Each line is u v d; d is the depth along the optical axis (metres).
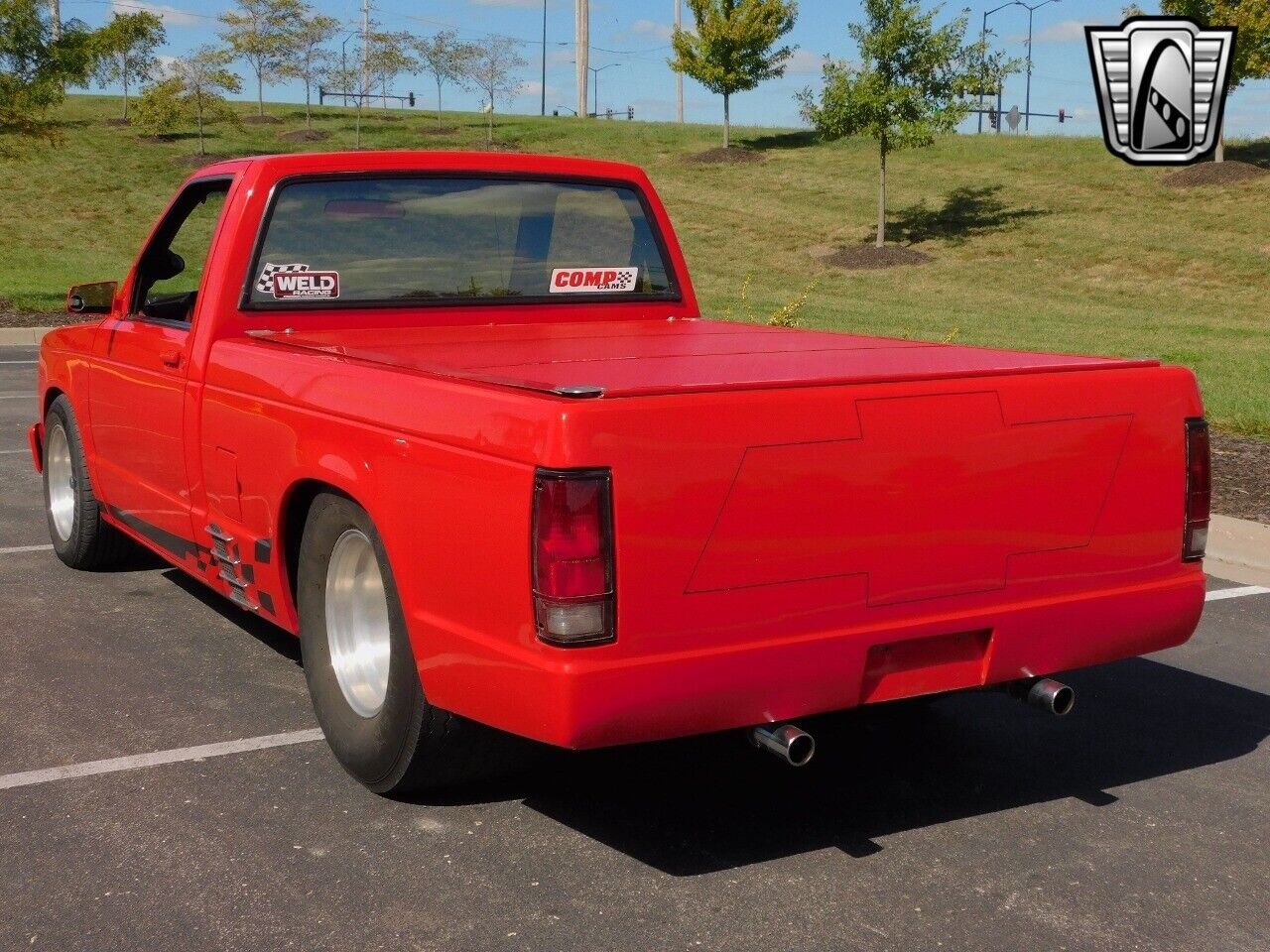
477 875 3.43
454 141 53.97
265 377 4.17
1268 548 6.97
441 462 3.26
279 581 4.21
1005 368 3.54
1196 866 3.55
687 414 3.02
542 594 2.97
